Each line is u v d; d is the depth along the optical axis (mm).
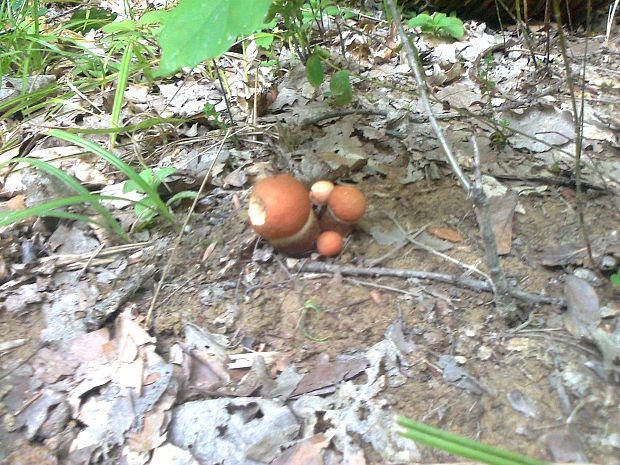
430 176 507
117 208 508
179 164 552
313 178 495
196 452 322
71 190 515
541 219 453
